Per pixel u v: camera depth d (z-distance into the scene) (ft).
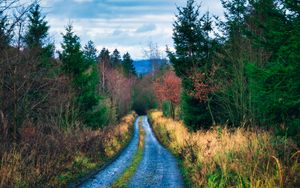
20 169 41.19
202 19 97.76
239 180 33.65
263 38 45.52
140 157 79.87
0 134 46.85
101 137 81.92
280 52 36.78
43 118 72.13
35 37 72.43
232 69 79.05
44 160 46.68
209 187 38.06
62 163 50.70
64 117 86.84
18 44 46.55
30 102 56.39
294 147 33.91
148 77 349.20
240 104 79.41
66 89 86.69
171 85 156.15
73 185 46.26
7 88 49.93
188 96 95.40
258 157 34.14
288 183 27.58
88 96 103.19
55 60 92.22
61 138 60.13
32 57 52.19
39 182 40.83
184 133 97.09
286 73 35.70
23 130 51.31
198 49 96.27
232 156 42.63
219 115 91.66
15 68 48.37
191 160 59.57
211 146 55.57
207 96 87.92
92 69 108.78
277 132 38.99
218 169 42.55
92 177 53.01
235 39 76.59
